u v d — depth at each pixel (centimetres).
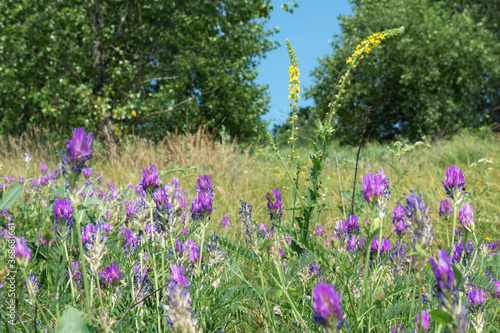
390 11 1586
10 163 620
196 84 1232
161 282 128
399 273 132
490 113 1789
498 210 343
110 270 121
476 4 1836
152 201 125
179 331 71
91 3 904
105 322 89
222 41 1084
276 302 131
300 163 170
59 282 91
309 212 155
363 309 109
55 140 955
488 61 1559
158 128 1159
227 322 121
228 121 1291
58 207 97
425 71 1570
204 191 139
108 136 862
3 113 1043
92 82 990
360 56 178
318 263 116
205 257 170
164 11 891
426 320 99
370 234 98
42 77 974
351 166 738
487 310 131
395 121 1770
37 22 866
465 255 133
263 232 135
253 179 597
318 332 111
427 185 428
